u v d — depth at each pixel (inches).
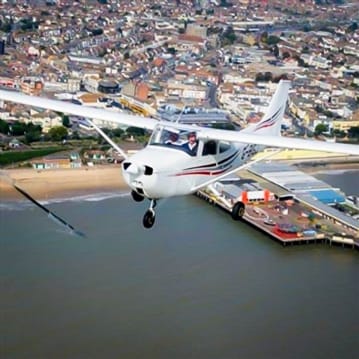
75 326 2529.5
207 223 3572.8
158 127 1433.3
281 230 3484.3
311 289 2933.1
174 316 2623.0
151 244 3262.8
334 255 3344.0
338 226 3668.8
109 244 3228.3
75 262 3021.7
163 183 1354.6
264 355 2421.3
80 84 6742.1
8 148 4741.6
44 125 5206.7
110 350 2402.8
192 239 3358.8
